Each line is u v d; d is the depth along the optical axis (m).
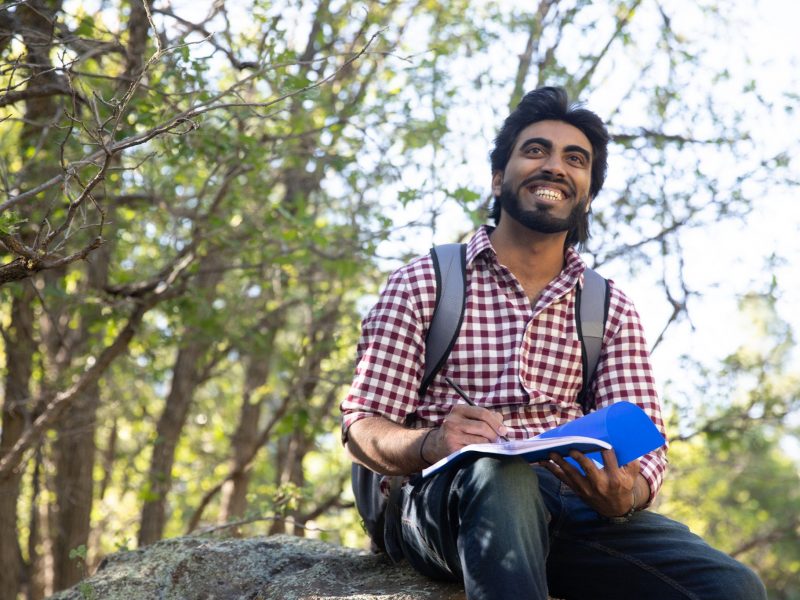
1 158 4.61
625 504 2.68
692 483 10.48
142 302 5.79
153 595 3.38
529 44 6.95
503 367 2.94
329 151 6.11
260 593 3.24
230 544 3.62
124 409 8.23
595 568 2.83
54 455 7.38
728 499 12.29
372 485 3.06
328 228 6.46
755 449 8.67
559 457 2.61
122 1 5.60
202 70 4.48
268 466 9.84
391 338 2.94
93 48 4.58
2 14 4.38
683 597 2.74
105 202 5.23
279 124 5.88
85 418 6.96
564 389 2.99
